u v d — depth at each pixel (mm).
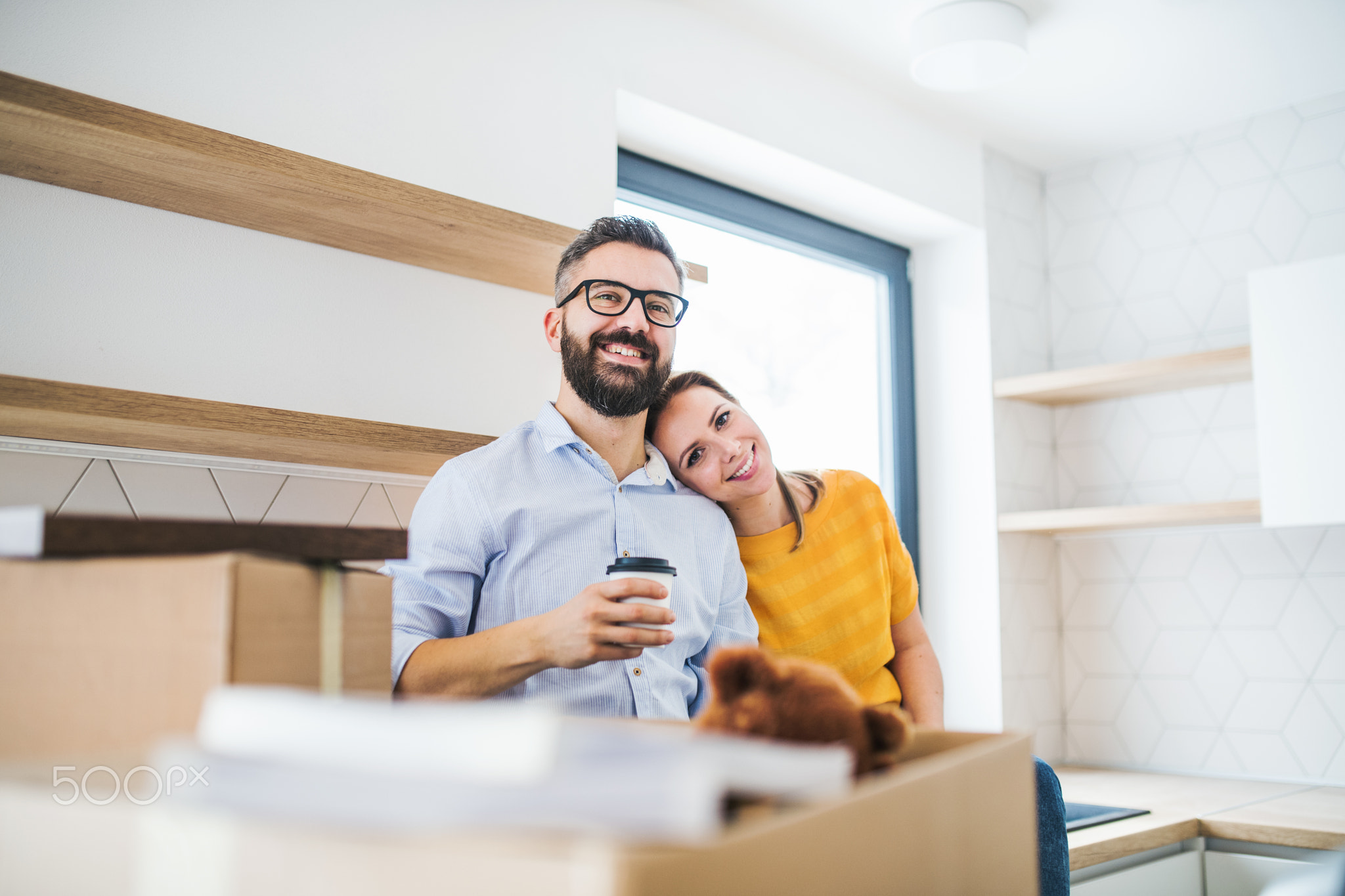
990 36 2023
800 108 2262
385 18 1583
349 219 1370
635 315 1281
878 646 1486
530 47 1776
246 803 291
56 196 1245
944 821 396
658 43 1994
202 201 1298
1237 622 2455
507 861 247
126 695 475
